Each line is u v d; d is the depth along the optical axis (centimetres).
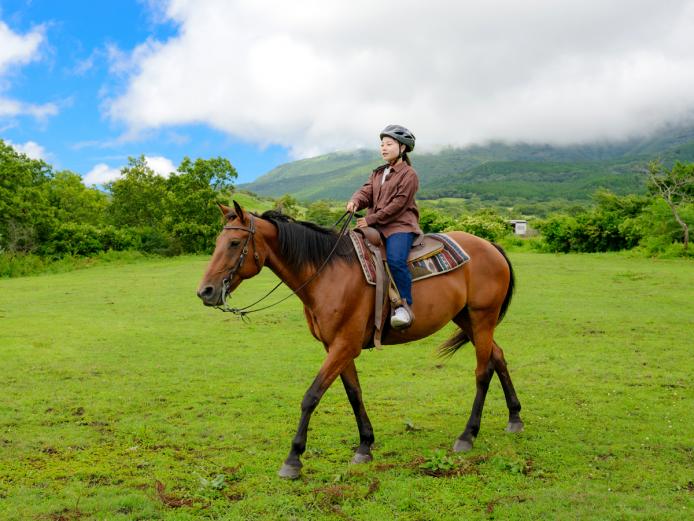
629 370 751
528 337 991
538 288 1656
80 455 475
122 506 380
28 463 458
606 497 383
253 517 364
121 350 929
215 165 3697
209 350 932
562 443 492
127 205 4081
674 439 498
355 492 395
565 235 3397
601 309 1273
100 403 630
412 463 449
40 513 368
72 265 2808
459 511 368
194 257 3456
